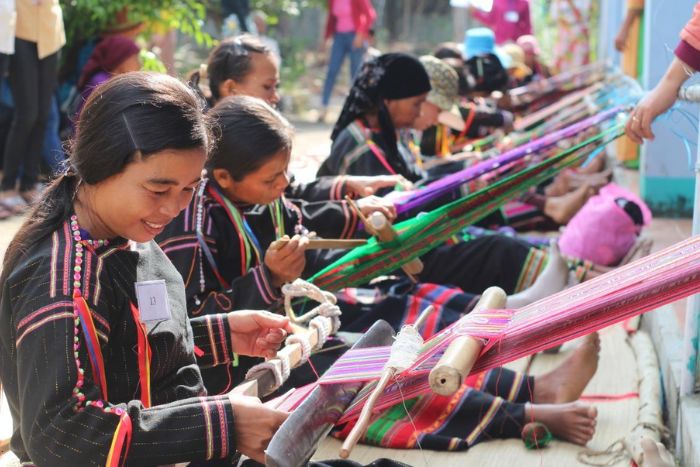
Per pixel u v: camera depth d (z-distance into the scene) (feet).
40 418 4.86
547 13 26.78
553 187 16.16
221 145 8.02
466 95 17.61
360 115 11.65
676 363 9.07
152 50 25.27
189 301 7.73
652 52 14.29
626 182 17.03
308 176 14.02
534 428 8.14
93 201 5.17
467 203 9.08
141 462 4.97
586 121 10.64
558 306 5.25
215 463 5.97
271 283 7.73
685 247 5.33
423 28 53.21
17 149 17.34
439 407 8.52
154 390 5.62
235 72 10.48
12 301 5.05
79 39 19.98
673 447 8.44
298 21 48.39
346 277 8.78
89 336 4.99
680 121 11.99
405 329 5.63
